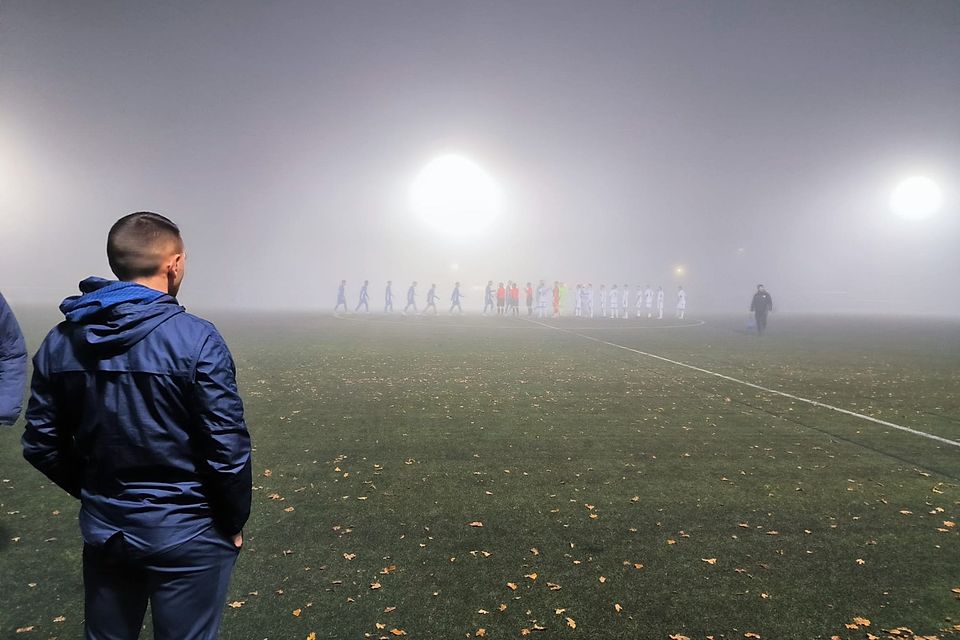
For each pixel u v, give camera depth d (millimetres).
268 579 3529
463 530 4273
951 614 3213
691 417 7949
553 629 3051
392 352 15172
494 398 9156
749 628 3074
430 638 2963
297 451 6219
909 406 8766
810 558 3865
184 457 1821
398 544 4027
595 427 7355
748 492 5098
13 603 3229
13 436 6543
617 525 4383
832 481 5395
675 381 10977
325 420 7613
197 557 1834
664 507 4742
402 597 3344
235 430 1804
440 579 3555
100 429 1768
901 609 3260
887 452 6336
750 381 11055
